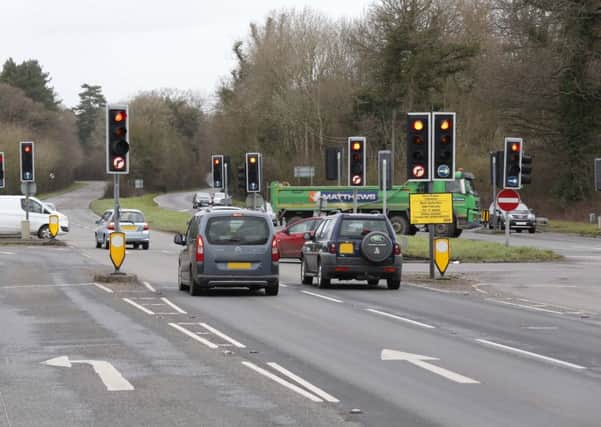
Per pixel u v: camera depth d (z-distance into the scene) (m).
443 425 26.17
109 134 73.00
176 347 41.00
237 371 34.91
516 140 110.38
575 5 193.00
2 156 140.25
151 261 104.50
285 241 106.69
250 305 59.38
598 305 62.41
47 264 97.62
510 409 28.44
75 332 46.06
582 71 197.88
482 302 63.09
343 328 48.16
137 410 28.03
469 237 161.75
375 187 161.75
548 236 166.62
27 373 34.47
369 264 70.75
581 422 26.72
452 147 79.12
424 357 38.66
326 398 29.89
